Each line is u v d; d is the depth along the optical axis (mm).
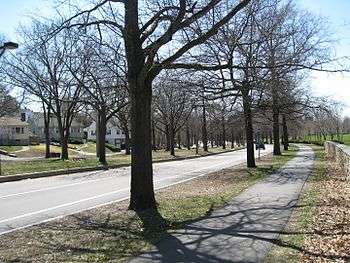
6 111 60250
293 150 59781
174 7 11812
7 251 8508
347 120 117188
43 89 58156
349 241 8633
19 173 27938
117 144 117562
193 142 118938
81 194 18328
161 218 11375
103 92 40656
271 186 18297
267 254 7867
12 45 25000
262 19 37188
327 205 12914
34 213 13641
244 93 20875
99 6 12953
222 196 15602
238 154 63844
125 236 9555
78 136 131750
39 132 128875
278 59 19938
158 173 29203
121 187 20719
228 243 8711
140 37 12586
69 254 8164
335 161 33125
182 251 8172
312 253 7859
